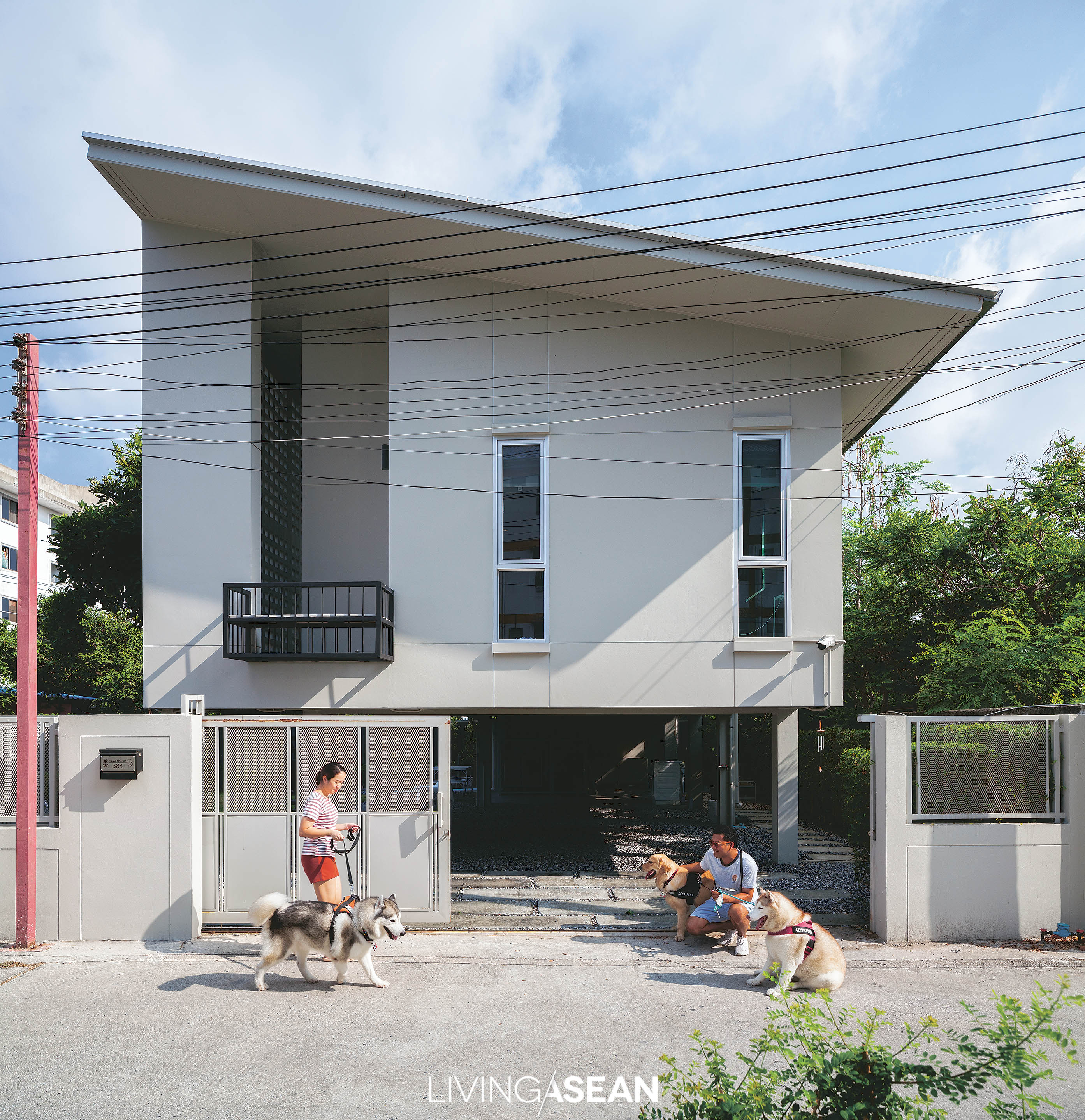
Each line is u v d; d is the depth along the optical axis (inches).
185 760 255.8
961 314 324.5
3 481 1093.8
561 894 324.5
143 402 352.2
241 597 347.3
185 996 203.3
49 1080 157.5
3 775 259.4
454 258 343.9
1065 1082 156.8
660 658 343.6
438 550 348.2
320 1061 165.2
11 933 248.7
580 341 354.0
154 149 315.6
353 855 270.4
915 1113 93.4
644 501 349.7
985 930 252.2
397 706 342.0
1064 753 258.5
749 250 312.5
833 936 257.9
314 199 320.5
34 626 254.1
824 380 353.1
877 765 260.2
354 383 454.6
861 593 705.6
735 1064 161.3
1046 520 514.9
